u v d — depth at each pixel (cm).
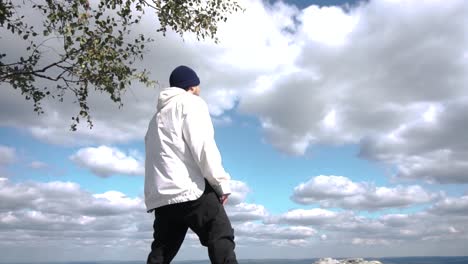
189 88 316
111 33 904
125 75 913
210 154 278
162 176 288
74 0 849
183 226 303
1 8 858
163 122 297
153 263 295
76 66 917
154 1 978
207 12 1038
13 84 962
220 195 290
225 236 284
